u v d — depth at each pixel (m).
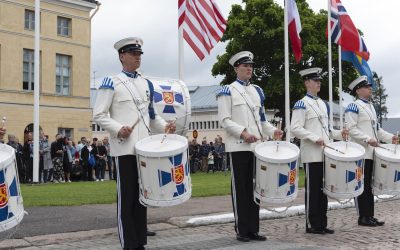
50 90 34.31
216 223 8.70
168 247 6.79
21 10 32.94
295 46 16.73
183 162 5.98
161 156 5.82
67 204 10.88
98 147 22.78
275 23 33.62
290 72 33.50
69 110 35.41
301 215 9.82
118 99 6.32
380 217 9.67
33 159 18.80
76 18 35.81
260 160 6.95
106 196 12.70
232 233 7.86
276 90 32.97
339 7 18.83
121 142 6.20
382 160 8.36
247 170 7.25
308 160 7.89
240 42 33.75
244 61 7.43
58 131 34.81
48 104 34.16
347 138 8.20
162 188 5.87
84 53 36.34
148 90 6.56
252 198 7.28
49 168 20.61
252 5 34.00
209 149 30.56
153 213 9.52
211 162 29.89
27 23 33.47
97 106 6.25
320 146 7.82
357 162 7.49
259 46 34.03
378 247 6.77
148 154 5.84
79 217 9.09
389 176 8.32
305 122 8.00
